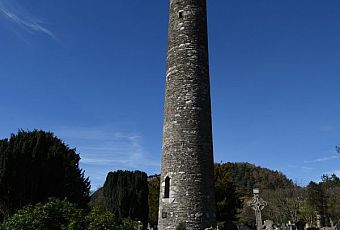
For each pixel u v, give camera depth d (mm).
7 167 21109
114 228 12398
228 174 33656
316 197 49750
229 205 32312
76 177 28188
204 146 16016
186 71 16859
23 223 11922
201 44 17531
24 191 21516
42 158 22562
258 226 18672
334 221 44906
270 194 58969
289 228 24969
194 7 17938
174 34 17672
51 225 12273
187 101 16406
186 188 15203
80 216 12688
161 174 16234
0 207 21484
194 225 14773
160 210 15586
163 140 16609
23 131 23766
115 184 32344
